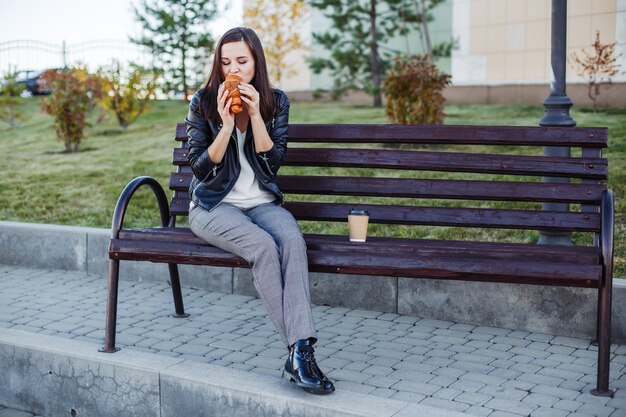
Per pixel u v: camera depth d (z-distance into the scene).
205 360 4.12
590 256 3.47
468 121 10.25
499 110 11.39
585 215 4.00
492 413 3.37
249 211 3.96
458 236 5.91
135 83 12.05
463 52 13.45
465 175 7.49
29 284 5.73
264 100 4.00
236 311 5.02
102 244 5.92
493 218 4.13
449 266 3.56
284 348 4.30
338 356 4.13
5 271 6.12
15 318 4.91
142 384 3.77
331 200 7.28
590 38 11.14
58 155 10.28
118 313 5.00
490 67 13.05
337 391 3.42
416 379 3.79
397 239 3.95
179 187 4.60
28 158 10.19
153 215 7.16
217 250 3.86
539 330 4.50
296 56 16.27
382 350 4.23
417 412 3.19
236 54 3.96
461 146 8.79
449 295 4.72
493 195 4.15
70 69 11.80
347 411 3.23
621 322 4.27
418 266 3.60
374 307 4.96
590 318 4.35
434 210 4.22
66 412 4.03
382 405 3.26
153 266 5.74
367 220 3.80
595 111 10.12
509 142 4.18
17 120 13.84
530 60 12.45
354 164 4.38
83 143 11.08
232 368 3.91
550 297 4.45
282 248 3.67
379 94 13.31
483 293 4.62
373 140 4.35
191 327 4.70
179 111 13.77
